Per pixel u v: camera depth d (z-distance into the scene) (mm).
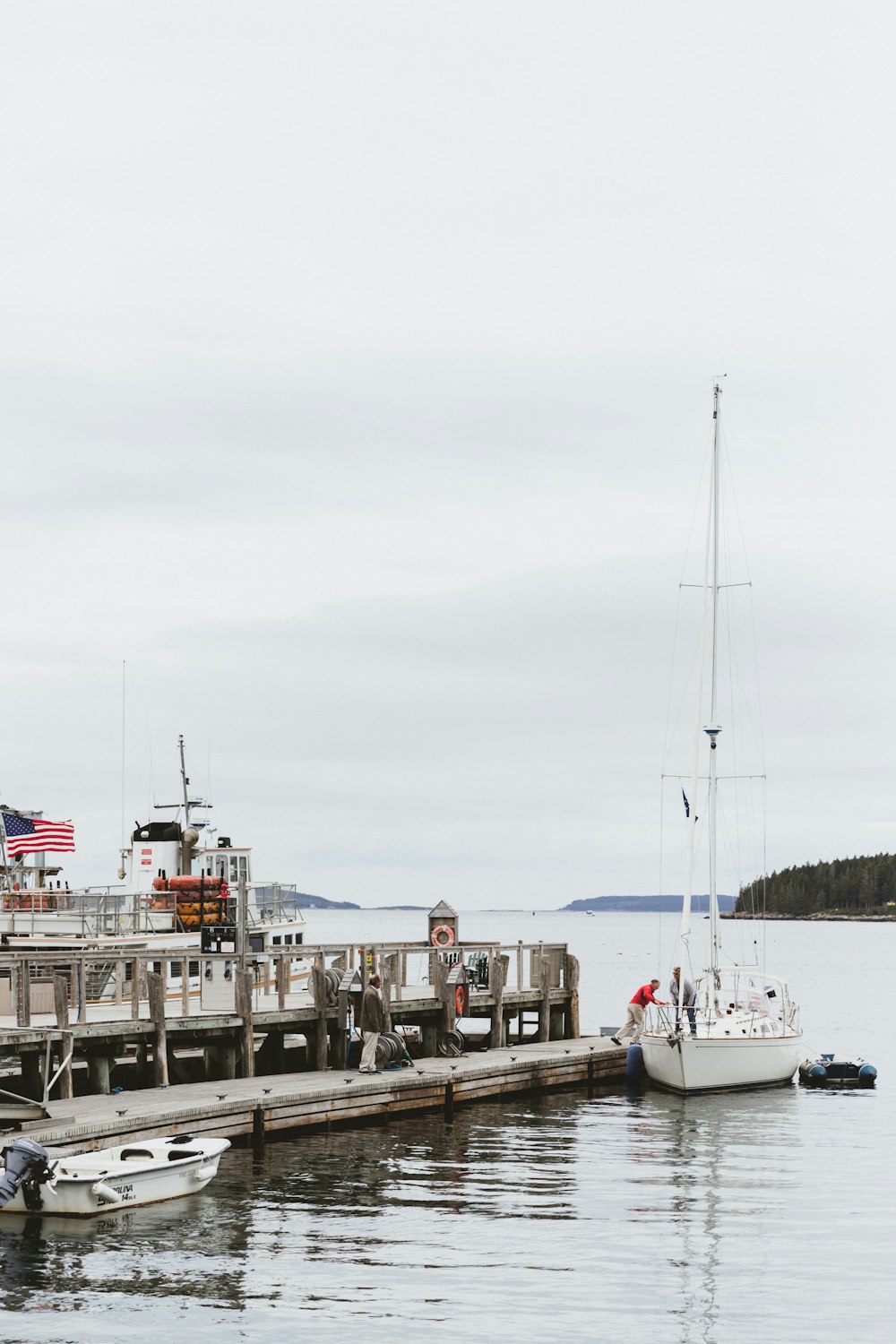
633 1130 31094
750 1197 24797
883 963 146625
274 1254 20469
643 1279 19859
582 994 86750
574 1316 18297
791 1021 41188
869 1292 19484
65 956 27656
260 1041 39469
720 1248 21453
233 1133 27125
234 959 31016
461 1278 19656
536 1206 23625
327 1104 29250
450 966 36406
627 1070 37844
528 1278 19750
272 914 45125
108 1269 19625
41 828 39344
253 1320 17844
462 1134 29719
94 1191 21922
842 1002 84625
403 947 35469
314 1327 17656
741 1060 36812
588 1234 22047
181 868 43406
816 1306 18859
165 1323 17656
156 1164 22906
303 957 34219
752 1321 18266
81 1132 23656
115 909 38688
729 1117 33125
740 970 40875
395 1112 31094
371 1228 21906
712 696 41781
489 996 38250
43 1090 27062
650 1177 26203
